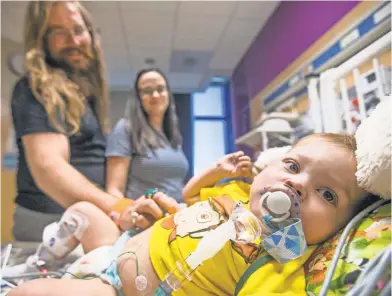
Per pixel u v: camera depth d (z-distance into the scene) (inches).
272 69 101.5
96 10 94.7
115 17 98.5
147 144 60.7
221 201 30.1
